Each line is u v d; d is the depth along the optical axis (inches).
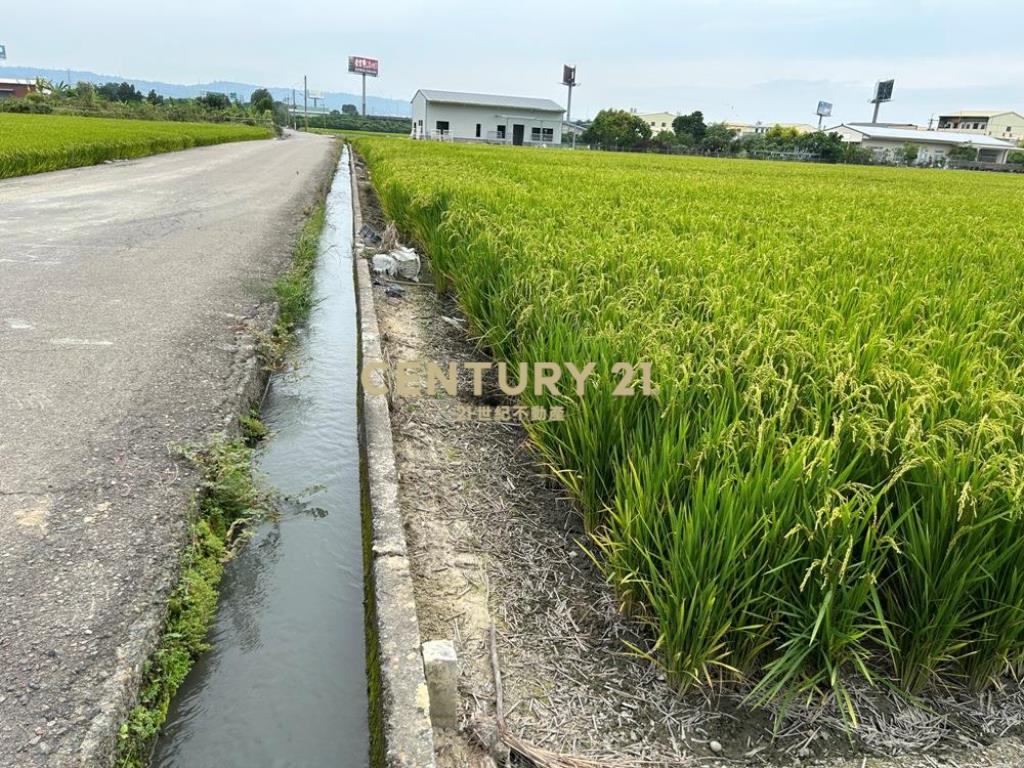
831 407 115.9
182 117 2684.5
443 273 289.6
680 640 93.3
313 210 543.5
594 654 103.9
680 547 93.7
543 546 128.6
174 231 413.7
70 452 143.2
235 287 288.4
